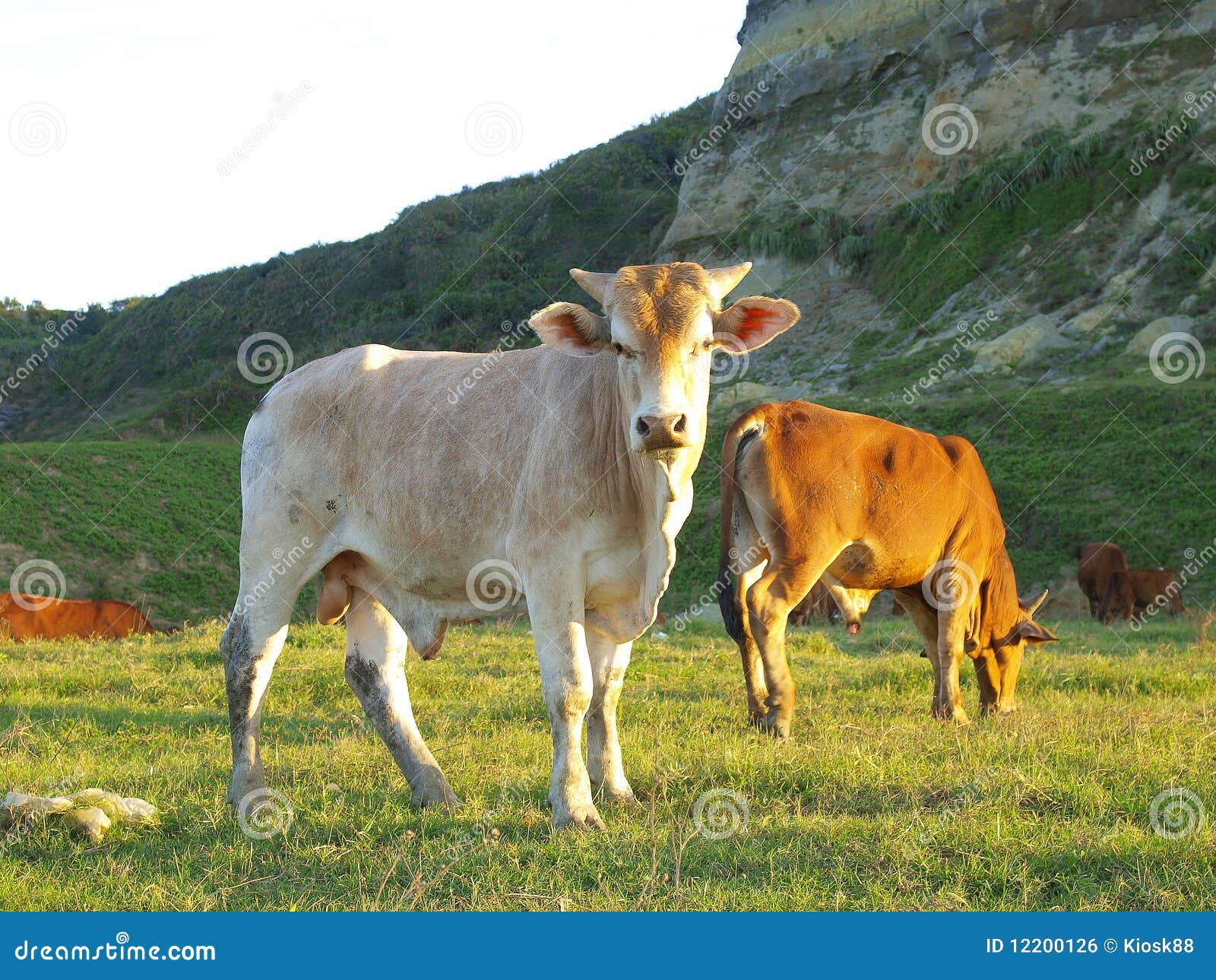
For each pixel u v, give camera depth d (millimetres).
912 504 8742
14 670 11078
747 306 5684
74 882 5059
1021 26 44062
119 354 64875
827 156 47594
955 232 40938
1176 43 41562
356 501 6562
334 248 67938
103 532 29844
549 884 4879
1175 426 25562
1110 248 36969
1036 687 10516
